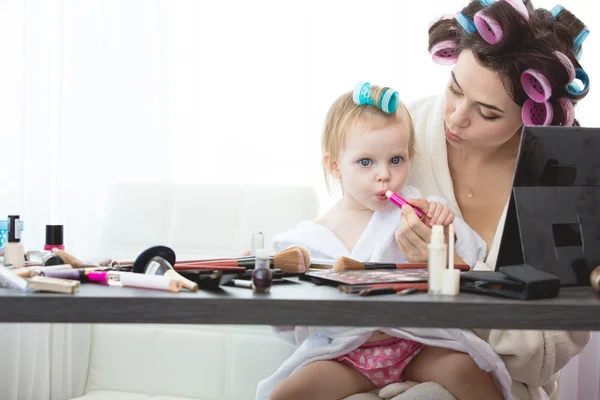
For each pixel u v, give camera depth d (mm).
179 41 2021
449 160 1467
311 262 1182
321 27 2020
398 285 870
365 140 1352
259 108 2025
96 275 904
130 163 1995
